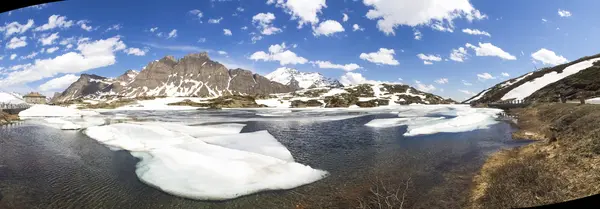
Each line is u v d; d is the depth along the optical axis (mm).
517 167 14062
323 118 59750
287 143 28734
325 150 24984
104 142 27766
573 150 14797
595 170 11430
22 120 54000
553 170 12789
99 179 16828
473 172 16844
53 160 21297
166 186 15516
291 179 16484
